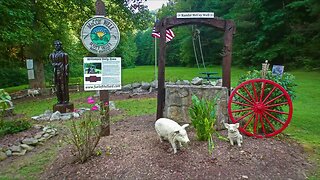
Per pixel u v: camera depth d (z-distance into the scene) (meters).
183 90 5.25
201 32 31.58
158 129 4.10
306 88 10.75
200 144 4.09
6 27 10.36
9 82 19.45
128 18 15.45
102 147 4.12
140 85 11.89
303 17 19.88
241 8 24.12
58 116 7.09
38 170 3.86
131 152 3.91
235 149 3.94
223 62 5.34
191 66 34.84
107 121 4.74
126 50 40.19
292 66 19.31
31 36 11.70
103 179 3.33
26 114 8.26
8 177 3.67
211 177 3.26
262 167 3.54
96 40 4.48
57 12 14.62
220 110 5.04
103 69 4.51
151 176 3.29
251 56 23.06
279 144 4.33
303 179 3.38
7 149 4.55
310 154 4.20
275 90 4.84
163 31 5.44
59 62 7.57
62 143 4.92
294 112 6.95
